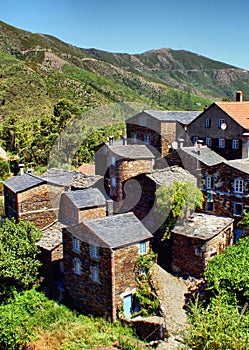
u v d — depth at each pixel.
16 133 70.12
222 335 14.33
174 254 27.61
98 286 23.88
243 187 28.75
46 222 31.91
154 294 23.77
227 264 22.41
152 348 20.22
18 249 27.47
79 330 22.72
